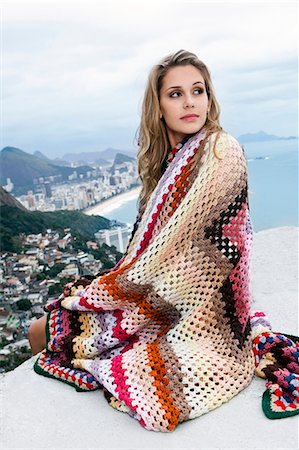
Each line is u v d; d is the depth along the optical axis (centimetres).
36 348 142
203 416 107
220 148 112
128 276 114
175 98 120
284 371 114
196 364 110
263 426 102
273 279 188
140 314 116
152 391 106
